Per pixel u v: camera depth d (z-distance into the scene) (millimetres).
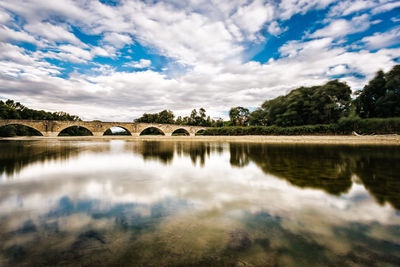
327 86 41000
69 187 6527
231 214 4359
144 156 15094
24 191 6078
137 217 4234
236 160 12641
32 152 17797
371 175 7891
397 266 2668
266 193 5812
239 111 93625
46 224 3930
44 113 94125
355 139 27156
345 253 2965
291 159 12672
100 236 3484
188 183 7004
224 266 2730
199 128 94688
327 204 4898
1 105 67125
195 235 3514
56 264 2770
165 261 2836
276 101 53750
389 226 3744
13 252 3020
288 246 3162
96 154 16375
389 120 30141
